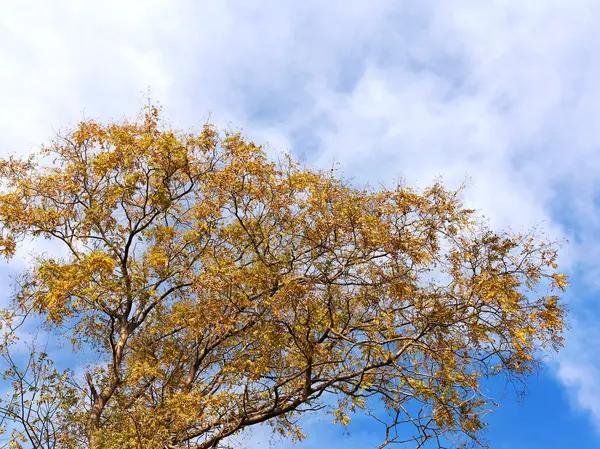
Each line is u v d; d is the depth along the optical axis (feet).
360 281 42.75
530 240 40.47
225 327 44.06
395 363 40.86
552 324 38.29
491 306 39.27
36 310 49.08
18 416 43.09
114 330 53.06
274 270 46.11
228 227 51.67
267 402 43.83
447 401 40.11
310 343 40.75
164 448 39.70
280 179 48.26
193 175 55.01
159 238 54.39
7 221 51.06
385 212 44.01
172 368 49.60
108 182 54.70
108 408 47.70
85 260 48.24
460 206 42.60
